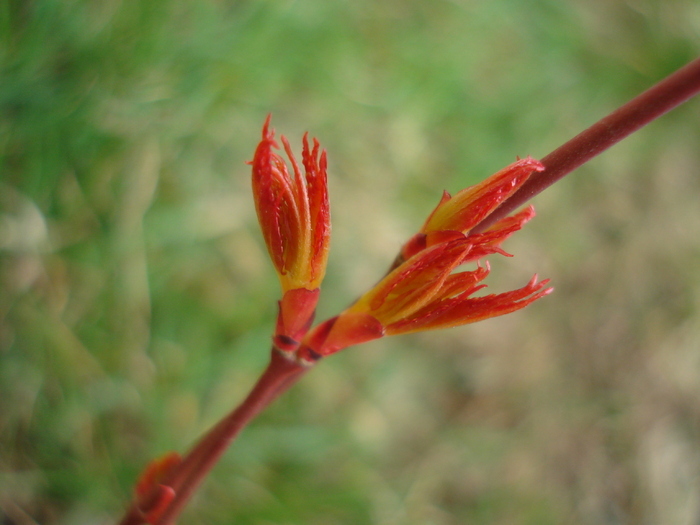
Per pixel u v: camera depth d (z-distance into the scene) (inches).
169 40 7.4
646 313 11.2
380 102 9.5
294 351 3.3
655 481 10.5
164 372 7.6
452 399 9.7
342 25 9.1
